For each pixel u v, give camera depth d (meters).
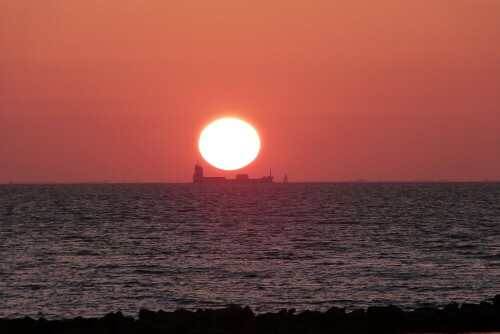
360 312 134.50
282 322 130.50
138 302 175.88
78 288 193.62
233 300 177.38
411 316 134.50
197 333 122.38
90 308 169.00
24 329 129.88
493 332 125.50
